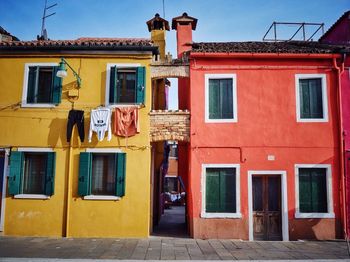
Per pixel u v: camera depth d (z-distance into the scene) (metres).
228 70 12.35
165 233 12.47
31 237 11.16
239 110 12.14
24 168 11.95
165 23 17.67
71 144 11.80
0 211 11.56
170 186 27.36
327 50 12.30
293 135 12.01
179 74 12.36
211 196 11.81
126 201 11.54
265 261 8.43
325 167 11.84
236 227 11.54
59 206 11.54
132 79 12.38
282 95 12.23
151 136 12.04
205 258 8.66
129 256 8.76
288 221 11.58
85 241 10.63
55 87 12.12
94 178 11.87
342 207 11.59
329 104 12.15
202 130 12.06
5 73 12.27
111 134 11.88
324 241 11.15
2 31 14.64
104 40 13.62
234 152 11.95
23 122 11.99
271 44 14.48
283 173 11.81
